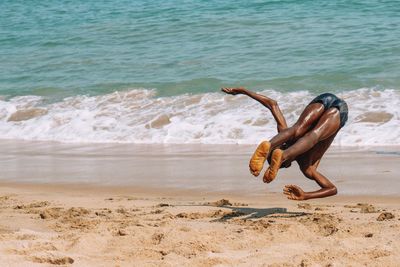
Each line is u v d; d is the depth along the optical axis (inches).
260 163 289.0
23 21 1247.5
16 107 748.6
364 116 614.5
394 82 719.7
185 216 335.9
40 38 1111.0
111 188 443.2
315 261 245.4
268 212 345.1
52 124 681.0
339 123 309.6
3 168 523.2
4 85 847.7
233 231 294.4
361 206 362.6
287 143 313.9
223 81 770.2
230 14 1118.4
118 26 1126.4
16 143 631.8
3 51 1056.8
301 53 868.0
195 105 695.1
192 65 862.5
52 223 324.5
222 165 499.5
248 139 588.1
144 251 262.2
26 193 432.8
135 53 963.3
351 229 291.1
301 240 278.1
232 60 868.6
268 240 278.2
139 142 607.8
